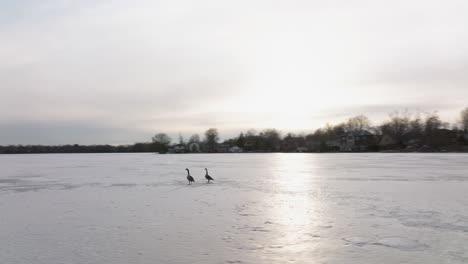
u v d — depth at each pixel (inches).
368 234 615.2
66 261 500.7
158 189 1237.1
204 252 531.5
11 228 680.4
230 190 1186.6
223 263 487.5
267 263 486.6
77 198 1045.2
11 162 3878.0
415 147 6505.9
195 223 705.0
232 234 623.2
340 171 1989.4
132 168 2513.5
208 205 898.1
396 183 1353.3
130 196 1071.0
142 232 642.2
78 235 626.8
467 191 1119.6
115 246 562.9
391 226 666.8
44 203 962.1
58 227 684.7
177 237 609.0
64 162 3777.1
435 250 530.0
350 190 1160.8
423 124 6988.2
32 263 494.9
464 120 7003.0
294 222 706.2
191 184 1389.0
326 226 671.1
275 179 1558.8
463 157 3782.0
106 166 2832.2
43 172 2175.2
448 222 695.1
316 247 549.6
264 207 863.7
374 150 6948.8
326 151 7726.4
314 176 1686.8
